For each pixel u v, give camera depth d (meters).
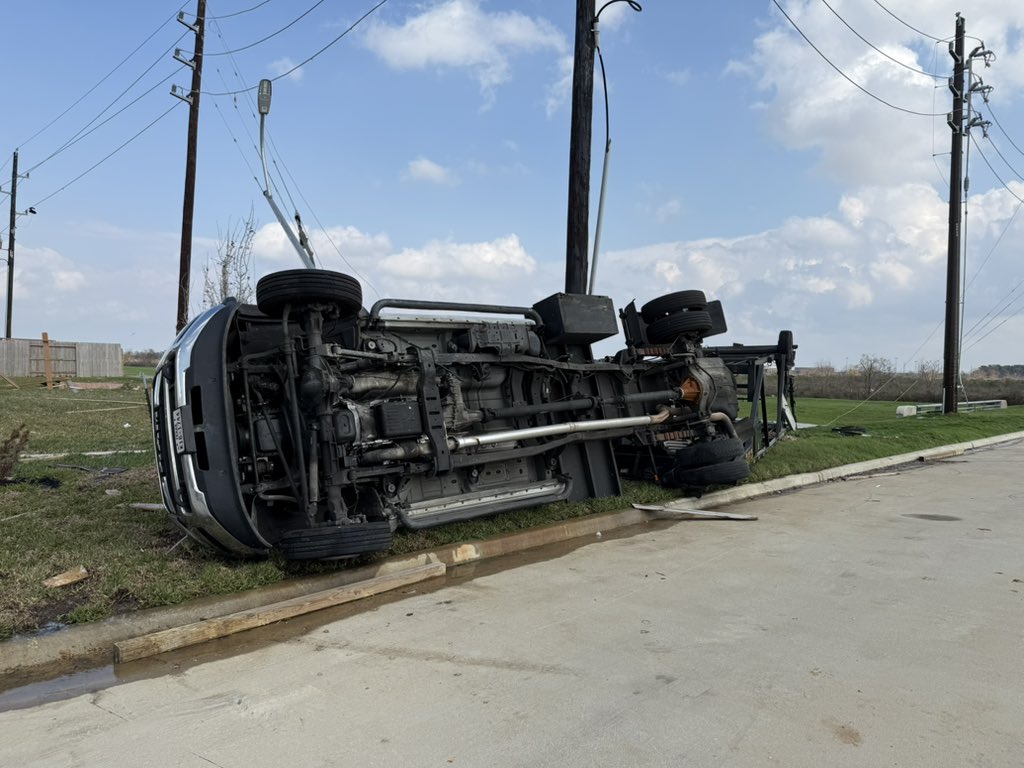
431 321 7.33
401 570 5.96
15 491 8.29
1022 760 2.93
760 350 12.09
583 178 10.52
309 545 5.39
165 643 4.39
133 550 5.85
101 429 14.77
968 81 26.16
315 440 5.70
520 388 8.08
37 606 4.72
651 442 9.45
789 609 4.96
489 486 7.63
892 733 3.16
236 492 5.30
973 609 4.93
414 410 6.39
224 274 21.30
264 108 7.29
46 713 3.54
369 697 3.64
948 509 9.12
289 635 4.67
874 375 34.97
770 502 9.77
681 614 4.88
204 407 5.42
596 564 6.37
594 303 8.45
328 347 5.77
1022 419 25.39
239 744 3.18
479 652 4.24
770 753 3.00
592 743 3.12
